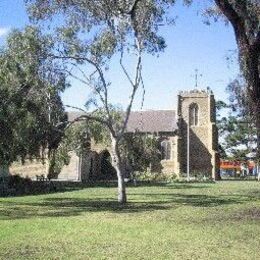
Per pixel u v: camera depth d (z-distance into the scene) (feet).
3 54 125.18
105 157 287.48
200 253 48.65
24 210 94.73
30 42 117.80
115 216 84.43
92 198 128.47
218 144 320.29
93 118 119.75
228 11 72.38
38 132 134.10
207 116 301.84
